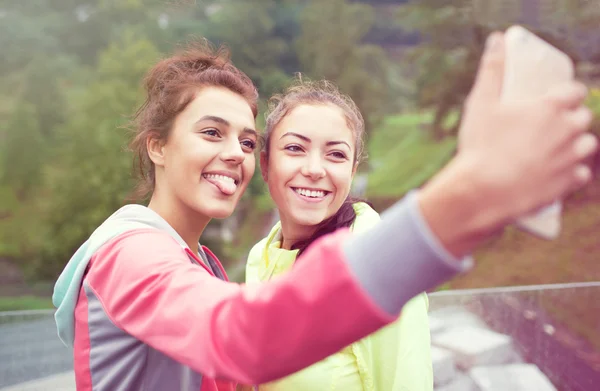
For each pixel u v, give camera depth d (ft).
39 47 104.32
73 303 3.48
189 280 2.50
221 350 2.06
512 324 6.53
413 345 4.51
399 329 4.59
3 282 69.92
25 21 106.42
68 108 90.79
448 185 1.55
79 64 103.45
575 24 53.67
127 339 3.17
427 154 82.17
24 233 76.59
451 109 75.31
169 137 3.95
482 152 1.50
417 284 1.64
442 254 1.58
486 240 1.57
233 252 76.59
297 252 5.19
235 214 82.43
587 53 55.98
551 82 1.54
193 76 4.01
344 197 5.04
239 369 2.00
